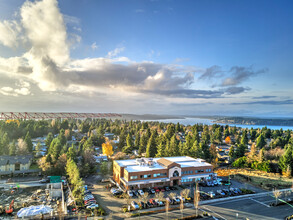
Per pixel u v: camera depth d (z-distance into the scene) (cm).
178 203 5941
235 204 5962
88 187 7162
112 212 5356
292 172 8744
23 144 11006
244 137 16600
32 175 8519
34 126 16250
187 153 10419
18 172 8431
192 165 8088
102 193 6631
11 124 15075
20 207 5891
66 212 5369
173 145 10669
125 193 6500
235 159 11825
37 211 5062
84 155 9425
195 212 5428
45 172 8344
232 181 8056
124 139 14312
